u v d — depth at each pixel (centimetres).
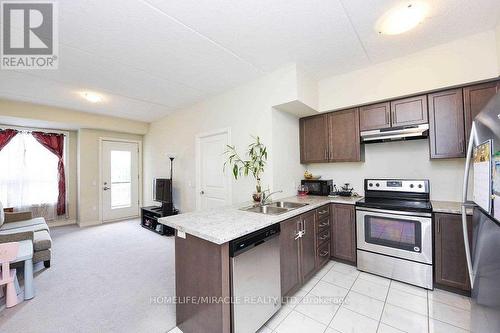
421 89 234
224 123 340
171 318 184
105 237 404
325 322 174
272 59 247
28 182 451
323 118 316
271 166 279
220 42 212
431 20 186
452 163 249
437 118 232
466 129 218
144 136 580
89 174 497
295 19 182
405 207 223
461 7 170
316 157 321
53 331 169
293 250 206
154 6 163
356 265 261
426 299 200
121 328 172
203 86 319
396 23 188
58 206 486
